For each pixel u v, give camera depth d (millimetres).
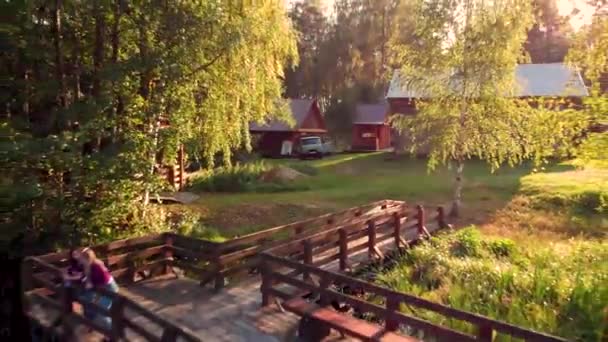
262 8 14734
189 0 13156
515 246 13281
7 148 10312
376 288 7246
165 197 19859
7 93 12859
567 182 21359
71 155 11109
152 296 9445
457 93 17750
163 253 10891
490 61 17297
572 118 11023
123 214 12727
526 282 10141
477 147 17938
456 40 17719
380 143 44406
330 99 59031
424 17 18141
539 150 12367
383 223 12523
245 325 8156
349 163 34188
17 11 12094
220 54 13367
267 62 15359
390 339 6727
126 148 12188
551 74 32938
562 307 9180
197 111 14125
